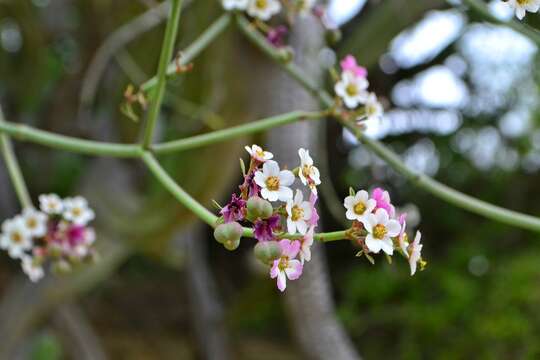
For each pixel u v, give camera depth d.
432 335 1.38
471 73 1.63
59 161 1.73
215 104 0.76
